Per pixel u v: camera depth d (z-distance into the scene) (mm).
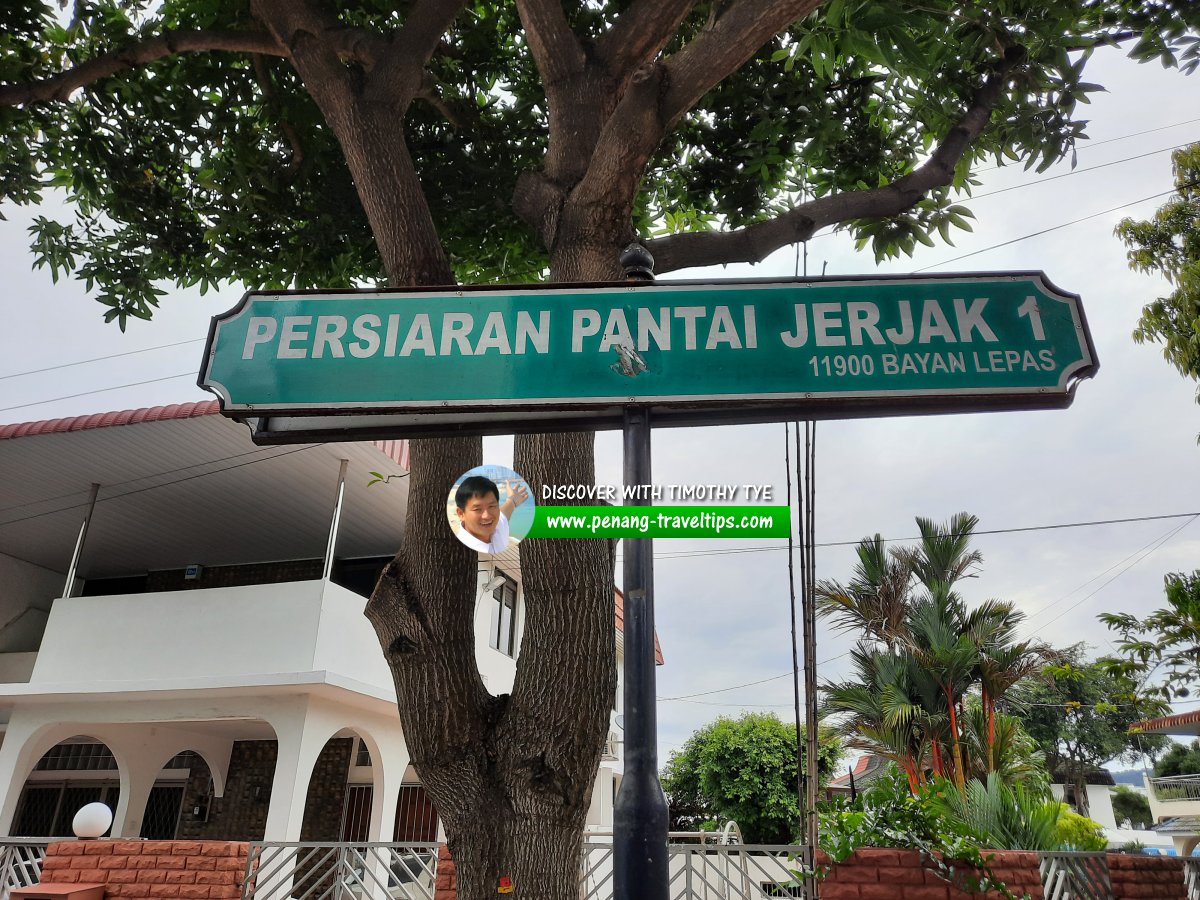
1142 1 4539
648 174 6512
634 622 1529
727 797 21328
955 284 1722
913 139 6008
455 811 2898
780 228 4344
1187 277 8977
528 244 6406
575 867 2869
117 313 6402
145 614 9734
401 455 9906
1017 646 13164
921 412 1651
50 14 5523
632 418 1652
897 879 5090
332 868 6105
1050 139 5094
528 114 6484
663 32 3875
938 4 4512
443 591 3188
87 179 6109
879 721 13453
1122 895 5277
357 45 4195
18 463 9906
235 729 11234
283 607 9336
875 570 13945
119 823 9938
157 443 9422
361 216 6102
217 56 5941
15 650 12672
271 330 1730
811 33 3727
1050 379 1625
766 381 1627
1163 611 10469
